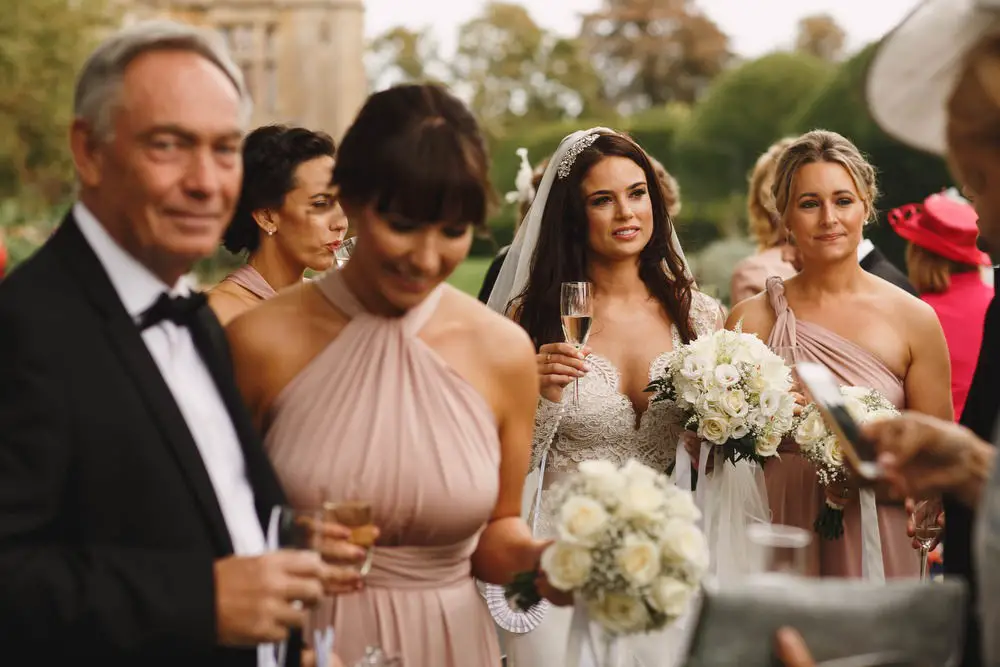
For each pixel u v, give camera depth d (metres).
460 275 28.81
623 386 3.74
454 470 2.36
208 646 1.79
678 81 64.56
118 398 1.82
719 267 12.77
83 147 1.95
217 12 45.88
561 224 3.84
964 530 2.28
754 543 1.89
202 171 1.92
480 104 65.62
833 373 3.74
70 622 1.72
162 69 1.91
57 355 1.78
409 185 2.13
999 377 2.38
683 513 2.10
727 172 35.34
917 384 3.79
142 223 1.92
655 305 3.87
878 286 3.87
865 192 3.84
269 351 2.43
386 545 2.39
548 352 3.52
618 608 2.06
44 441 1.74
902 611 1.83
